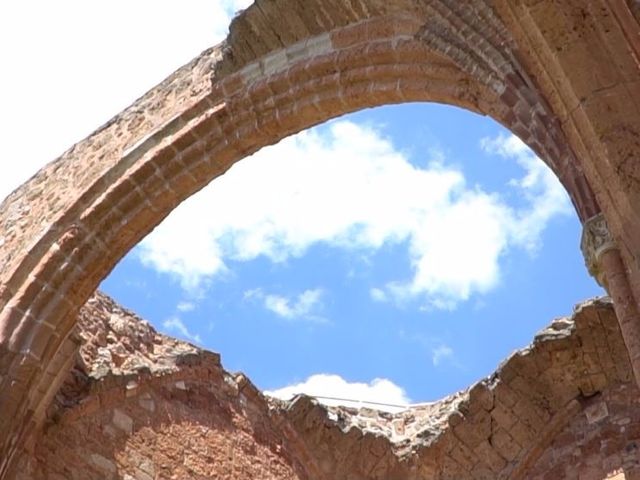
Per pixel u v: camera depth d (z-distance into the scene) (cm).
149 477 1532
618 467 1734
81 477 1445
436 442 1855
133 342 1638
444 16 1106
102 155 1438
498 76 1036
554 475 1794
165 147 1377
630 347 780
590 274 868
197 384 1681
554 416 1819
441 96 1167
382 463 1862
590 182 823
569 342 1775
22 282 1386
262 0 1296
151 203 1398
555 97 840
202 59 1434
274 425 1781
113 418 1521
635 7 833
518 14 852
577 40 826
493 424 1841
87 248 1402
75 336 1444
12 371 1347
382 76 1237
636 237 776
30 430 1378
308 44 1302
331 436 1834
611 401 1783
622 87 809
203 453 1630
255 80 1338
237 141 1359
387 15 1222
